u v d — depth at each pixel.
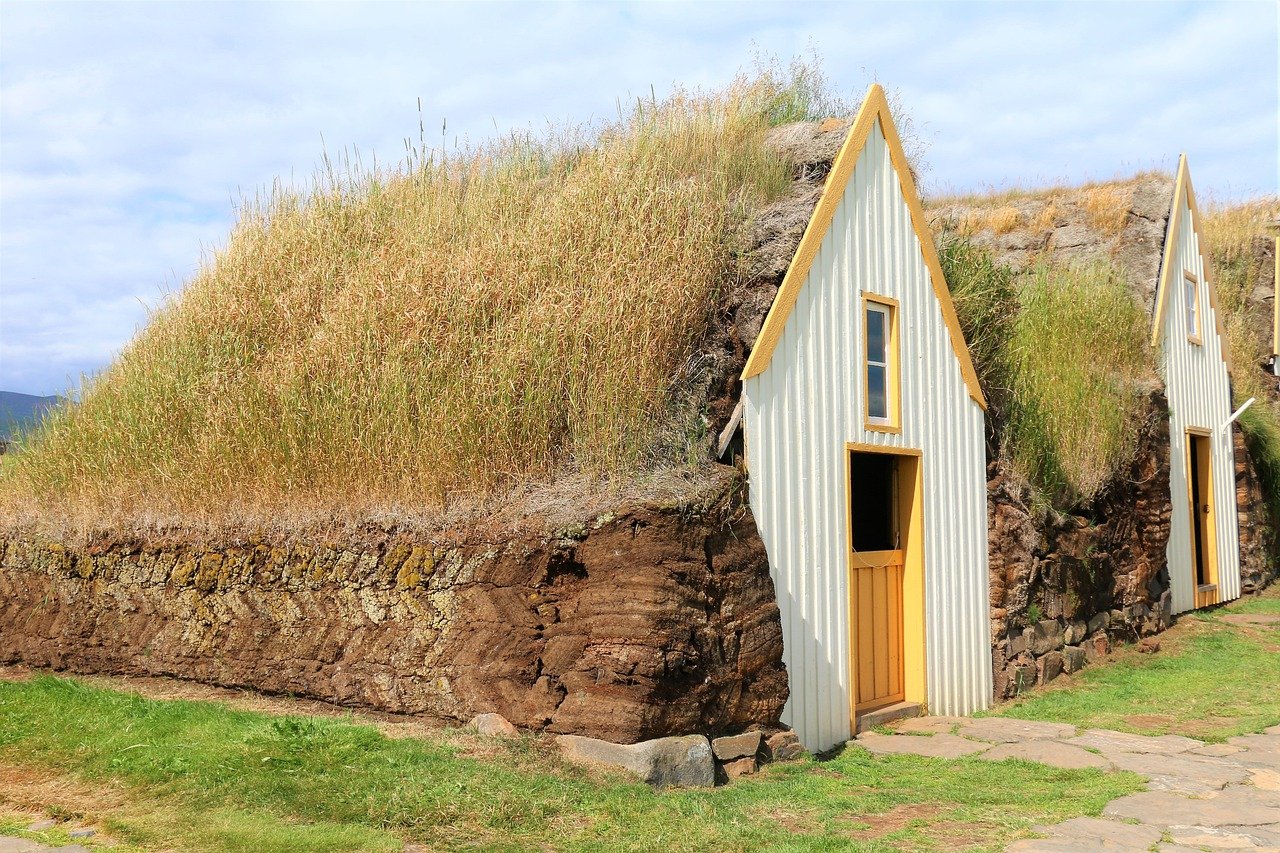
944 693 10.56
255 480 10.07
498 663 7.99
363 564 8.91
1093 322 14.50
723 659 7.84
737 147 11.02
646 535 7.55
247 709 8.96
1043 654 12.05
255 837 5.94
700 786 7.32
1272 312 21.61
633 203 10.08
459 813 6.30
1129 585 14.03
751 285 9.30
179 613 10.09
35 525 11.69
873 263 10.17
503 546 8.16
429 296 10.09
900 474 10.60
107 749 7.79
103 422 11.84
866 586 10.02
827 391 9.42
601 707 7.41
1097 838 6.29
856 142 10.04
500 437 8.65
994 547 11.62
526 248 10.16
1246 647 13.87
